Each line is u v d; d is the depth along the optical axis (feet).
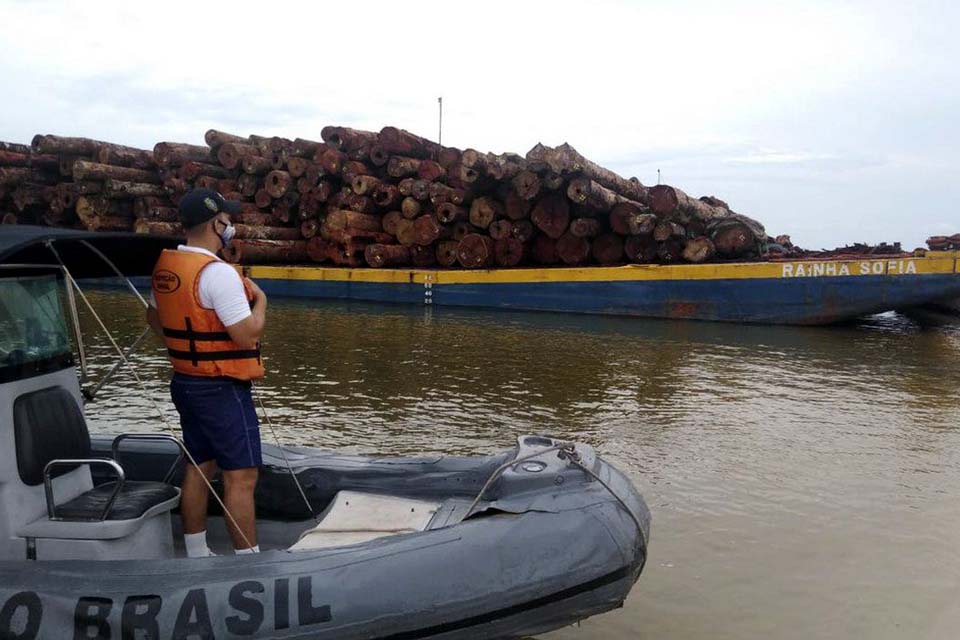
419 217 52.75
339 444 18.38
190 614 8.01
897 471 16.99
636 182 51.93
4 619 7.98
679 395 24.36
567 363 29.78
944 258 39.68
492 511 9.50
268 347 32.40
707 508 14.69
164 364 27.35
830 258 44.60
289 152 56.03
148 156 63.36
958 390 25.63
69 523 8.98
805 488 15.81
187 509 10.28
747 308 43.42
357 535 10.34
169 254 9.59
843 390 25.45
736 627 10.53
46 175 65.77
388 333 37.45
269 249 55.52
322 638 8.13
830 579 11.89
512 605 8.73
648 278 45.14
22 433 9.05
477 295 49.21
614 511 9.70
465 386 25.16
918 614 10.88
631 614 10.85
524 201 48.80
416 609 8.38
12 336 9.15
